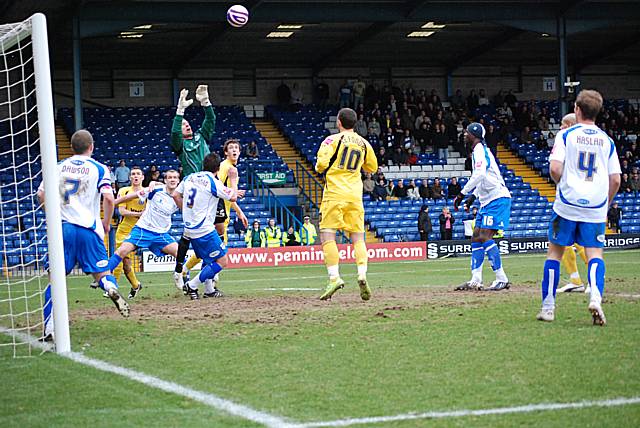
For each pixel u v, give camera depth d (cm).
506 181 8112
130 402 1318
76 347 1814
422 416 1198
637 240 6862
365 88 9156
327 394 1330
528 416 1186
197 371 1522
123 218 3231
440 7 7006
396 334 1841
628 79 10181
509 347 1653
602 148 1875
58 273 1780
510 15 7181
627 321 1947
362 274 2455
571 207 1878
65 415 1255
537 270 4194
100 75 8756
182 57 8619
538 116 9031
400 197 7488
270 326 2003
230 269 5369
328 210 2508
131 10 6438
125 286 3806
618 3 7375
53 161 1792
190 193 2733
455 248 6316
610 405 1232
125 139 7850
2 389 1434
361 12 6894
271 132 8638
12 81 7275
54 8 6438
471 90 9606
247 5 6512
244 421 1192
